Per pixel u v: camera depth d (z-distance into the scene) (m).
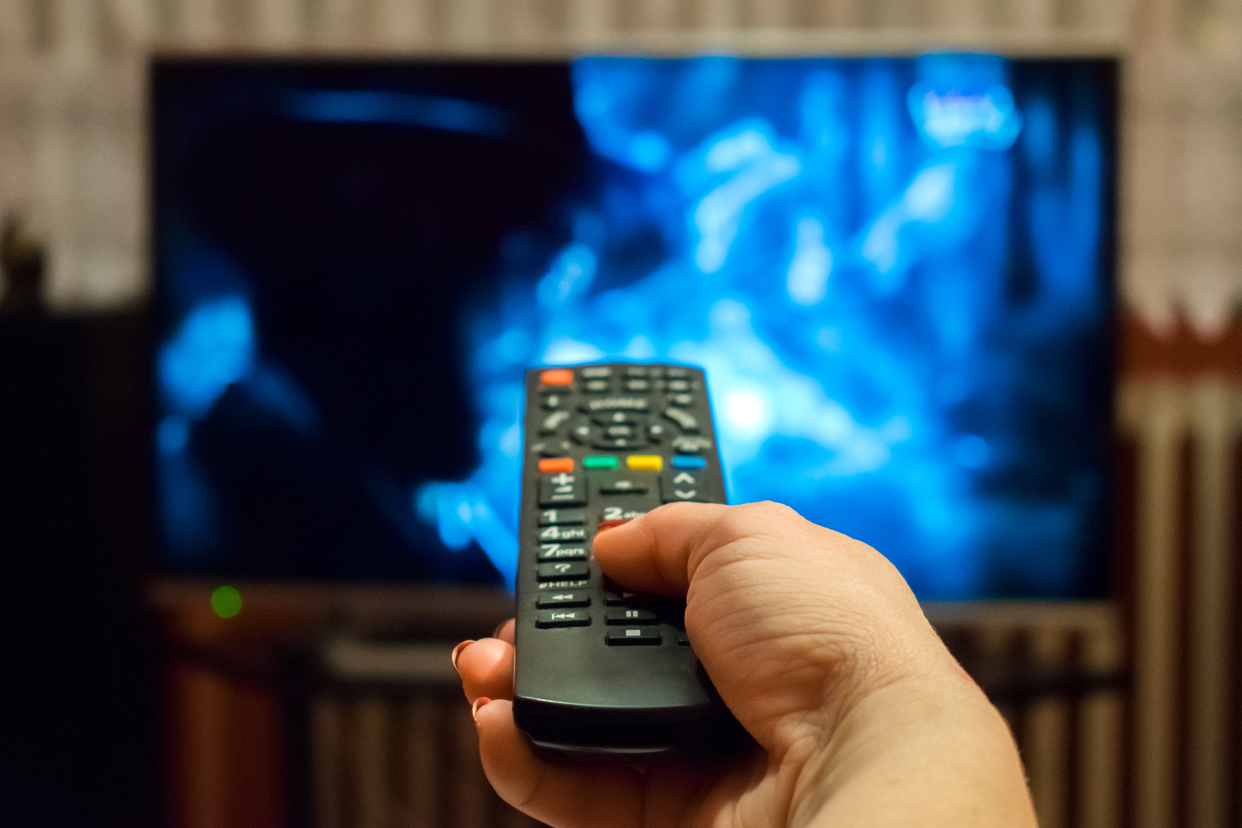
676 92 1.01
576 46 1.02
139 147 1.18
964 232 1.02
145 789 1.08
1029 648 1.24
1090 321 1.02
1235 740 1.23
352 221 1.02
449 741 1.28
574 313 1.02
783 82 1.01
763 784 0.34
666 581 0.40
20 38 1.18
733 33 1.17
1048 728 1.27
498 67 1.01
